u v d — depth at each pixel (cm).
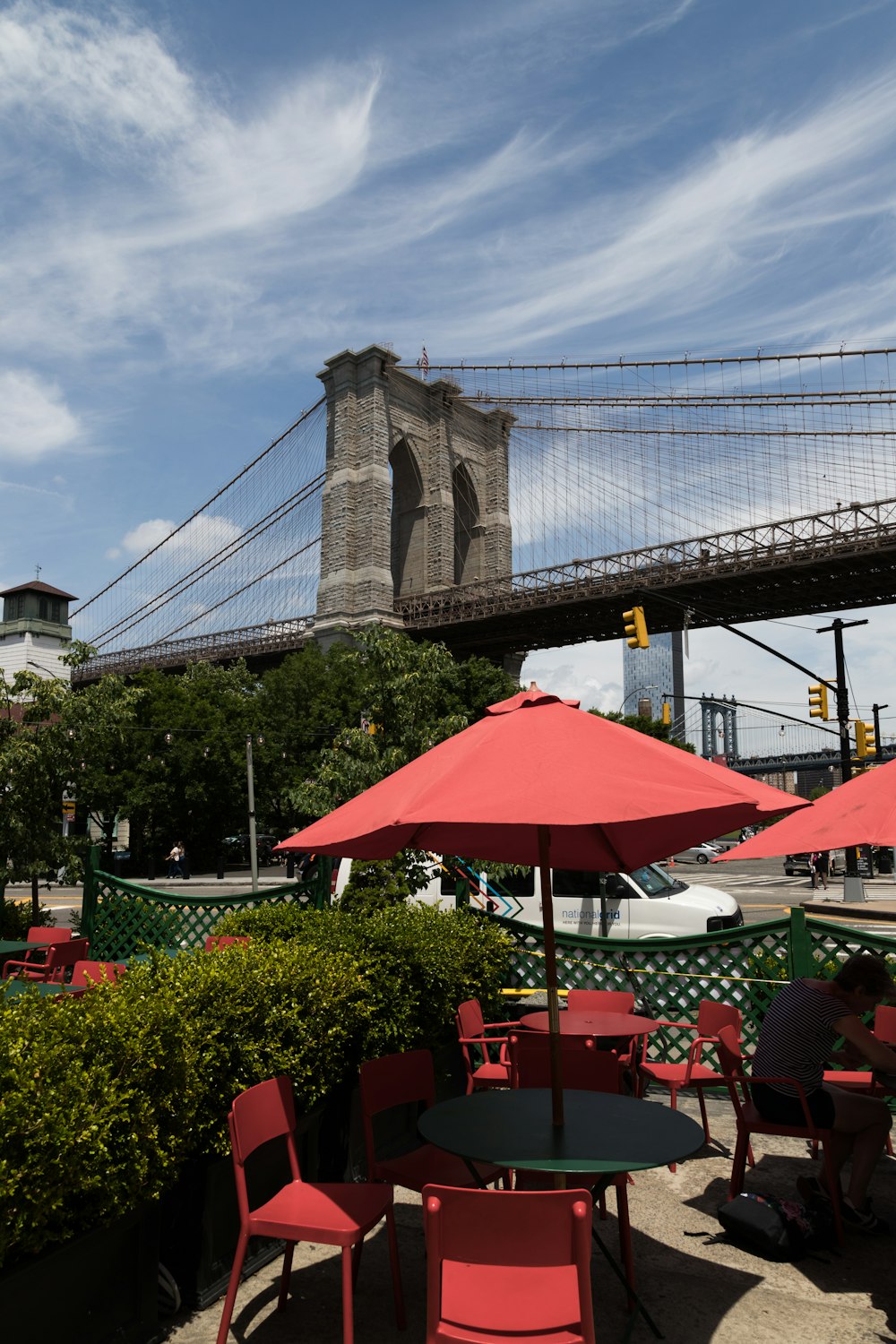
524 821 290
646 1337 367
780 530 4603
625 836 477
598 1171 331
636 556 5159
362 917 718
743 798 307
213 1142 393
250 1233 353
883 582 4659
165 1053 360
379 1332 369
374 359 6756
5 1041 315
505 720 369
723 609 5238
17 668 5241
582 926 1073
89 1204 325
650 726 6091
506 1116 400
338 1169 510
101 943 939
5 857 1364
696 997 755
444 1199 272
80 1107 311
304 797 1159
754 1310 388
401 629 6284
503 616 5719
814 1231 442
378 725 1216
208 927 902
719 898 1101
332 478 6650
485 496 7562
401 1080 440
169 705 4178
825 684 2470
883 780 420
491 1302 272
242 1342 360
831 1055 478
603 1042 655
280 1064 437
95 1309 333
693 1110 679
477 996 683
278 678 4541
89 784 3847
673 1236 461
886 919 2119
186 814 4153
